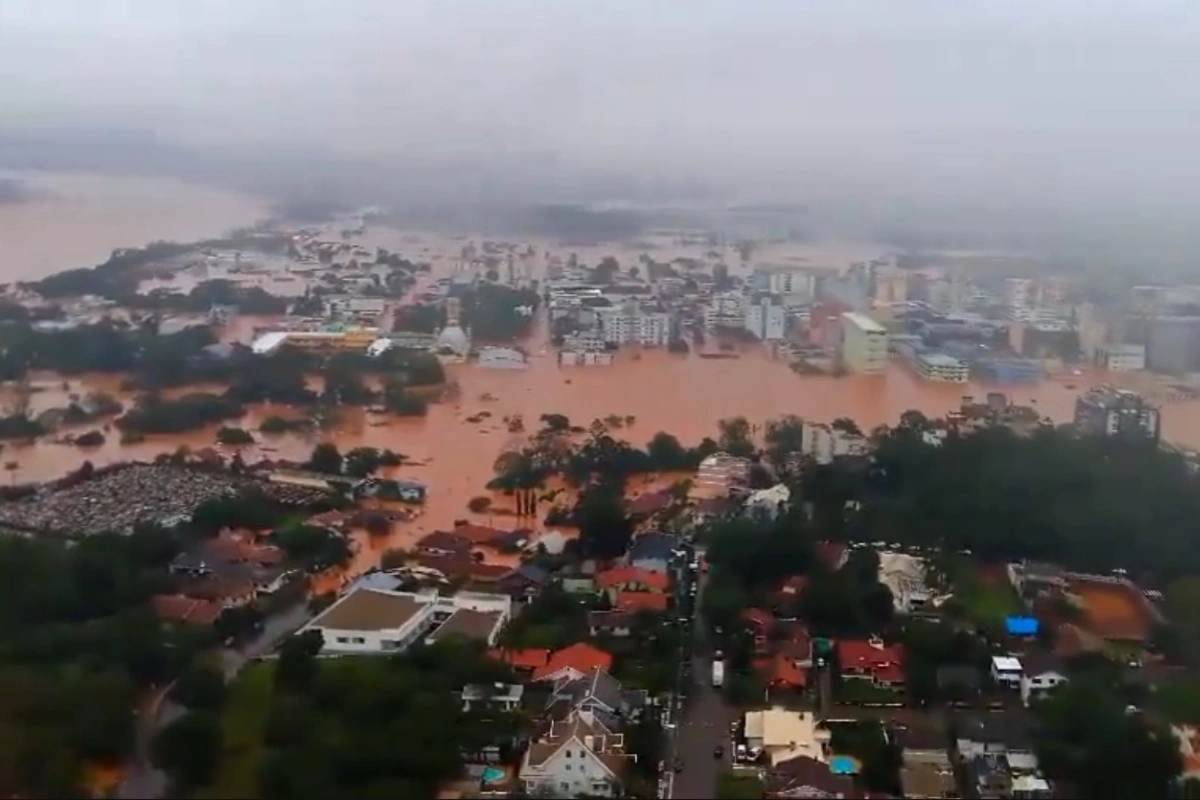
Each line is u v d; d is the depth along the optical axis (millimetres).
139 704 96875
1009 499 139125
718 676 104625
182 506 147750
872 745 90812
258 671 104375
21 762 84625
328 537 135750
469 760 90688
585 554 136125
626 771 88375
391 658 103125
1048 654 108250
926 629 109688
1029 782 88125
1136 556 132500
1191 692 101875
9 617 108062
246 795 84438
